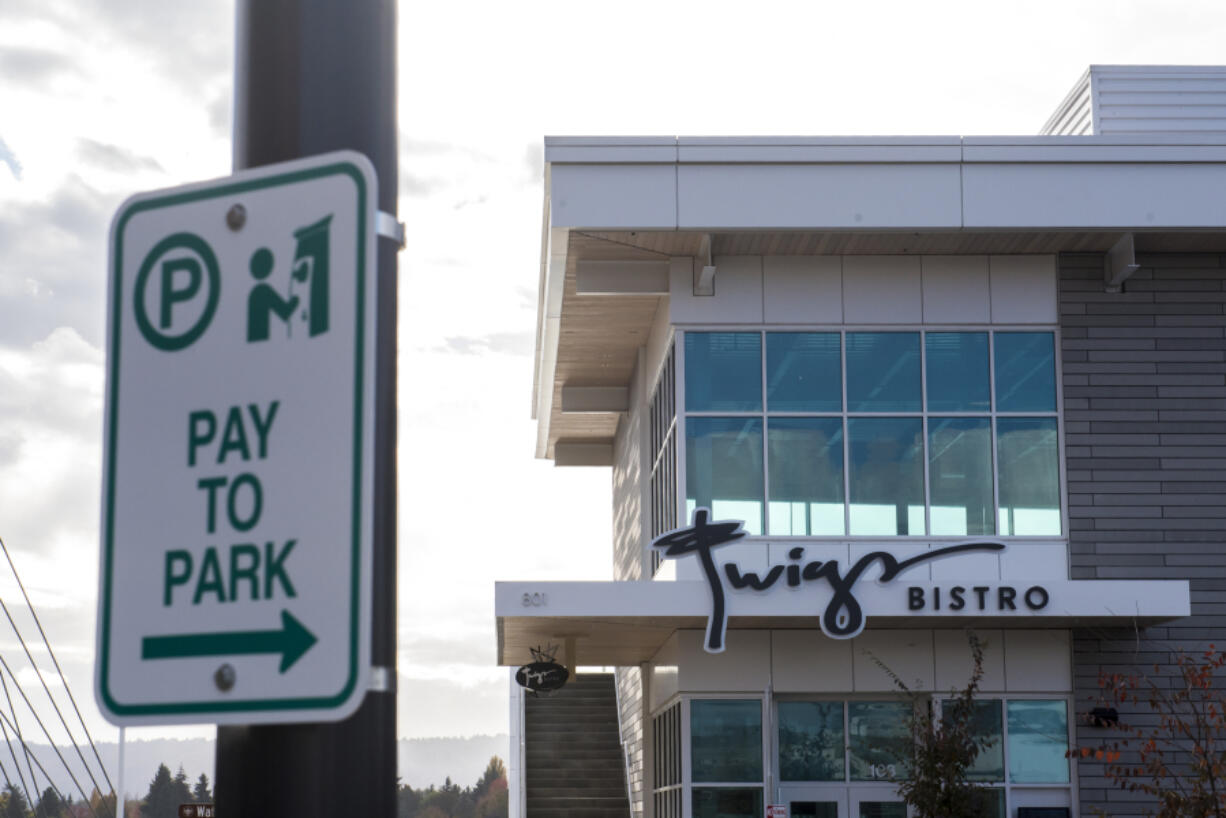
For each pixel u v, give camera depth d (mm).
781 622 18172
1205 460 18469
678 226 17328
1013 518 18375
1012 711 18484
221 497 1955
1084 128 21938
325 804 1884
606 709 30016
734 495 18328
